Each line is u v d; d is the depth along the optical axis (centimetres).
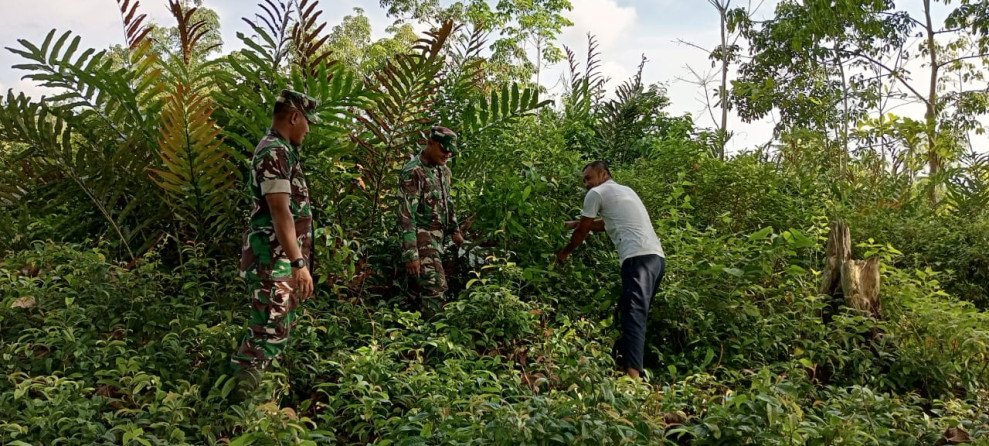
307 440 269
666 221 587
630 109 924
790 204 739
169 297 438
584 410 302
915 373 473
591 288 539
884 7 1506
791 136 1063
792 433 290
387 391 354
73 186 516
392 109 541
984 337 470
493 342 429
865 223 780
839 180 956
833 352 465
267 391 327
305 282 342
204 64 533
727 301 499
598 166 521
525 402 304
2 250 508
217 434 303
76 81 504
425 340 422
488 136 652
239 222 526
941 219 866
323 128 508
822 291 547
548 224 566
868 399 354
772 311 506
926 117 1548
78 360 335
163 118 464
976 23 1500
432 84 567
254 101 520
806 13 1478
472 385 352
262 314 347
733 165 741
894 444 330
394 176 559
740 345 484
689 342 485
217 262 511
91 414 282
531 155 642
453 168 625
